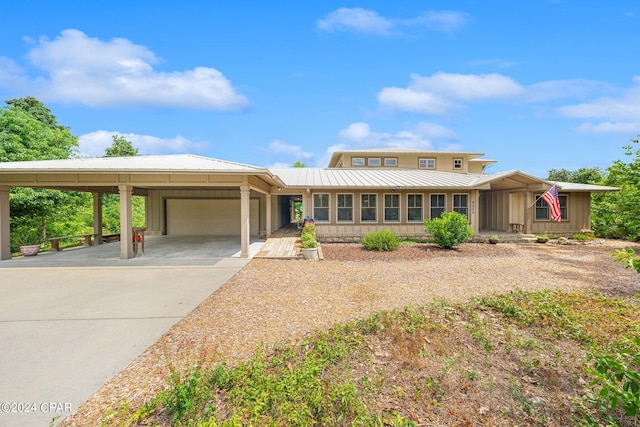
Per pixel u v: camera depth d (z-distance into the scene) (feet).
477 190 48.65
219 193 55.98
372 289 21.29
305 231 39.01
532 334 14.07
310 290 21.04
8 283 23.09
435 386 10.07
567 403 9.52
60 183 31.58
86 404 9.09
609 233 52.24
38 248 35.65
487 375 10.87
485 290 21.12
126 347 12.68
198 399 8.64
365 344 12.63
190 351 12.32
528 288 21.68
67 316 16.15
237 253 35.76
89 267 28.55
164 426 8.04
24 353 12.14
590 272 26.91
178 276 25.12
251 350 12.41
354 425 7.98
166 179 32.24
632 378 6.76
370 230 48.14
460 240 38.83
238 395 8.96
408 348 12.26
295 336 13.70
